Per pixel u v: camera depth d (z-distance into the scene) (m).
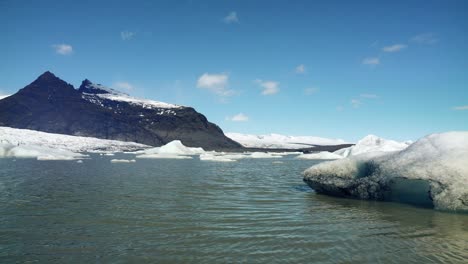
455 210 7.22
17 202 8.13
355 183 9.08
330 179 9.62
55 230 5.70
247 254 4.58
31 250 4.71
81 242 5.07
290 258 4.44
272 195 9.72
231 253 4.61
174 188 11.00
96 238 5.26
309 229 5.86
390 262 4.32
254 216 6.85
